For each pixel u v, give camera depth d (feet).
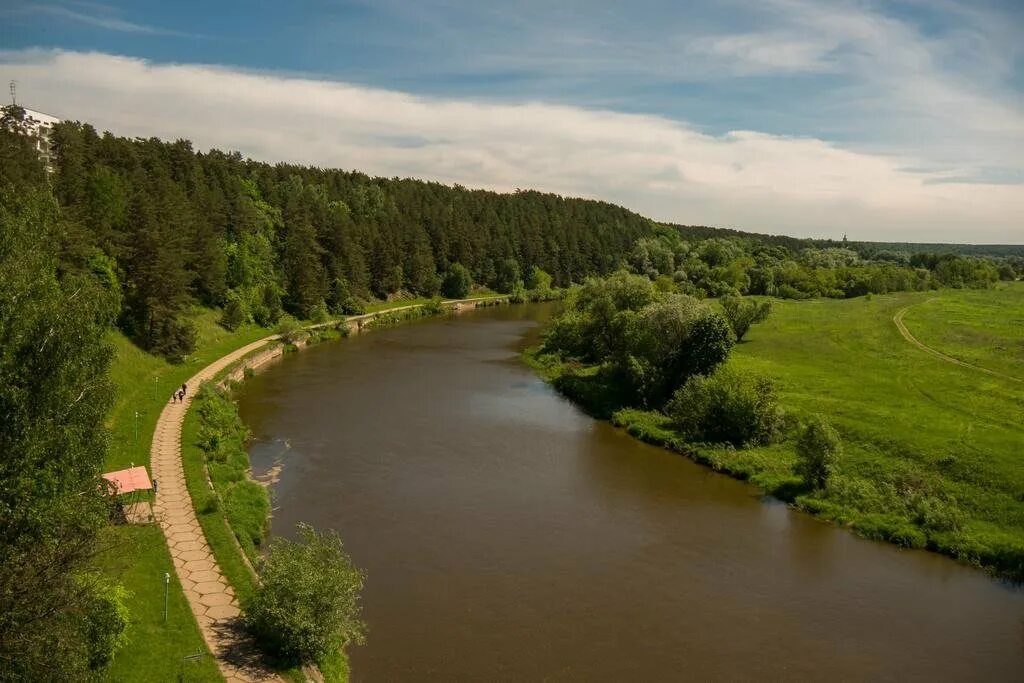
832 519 142.72
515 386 252.21
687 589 114.52
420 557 120.78
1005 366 243.60
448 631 99.14
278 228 402.52
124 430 161.68
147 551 105.81
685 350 215.92
